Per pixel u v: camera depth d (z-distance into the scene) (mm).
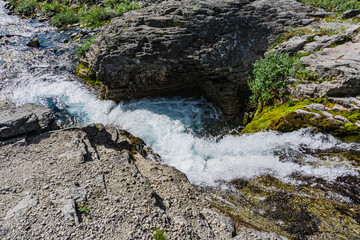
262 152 8570
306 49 10469
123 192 5984
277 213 6438
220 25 11070
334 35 10609
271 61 10109
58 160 6750
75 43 18281
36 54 16500
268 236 5547
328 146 7762
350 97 8281
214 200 7086
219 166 8555
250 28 11344
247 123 10492
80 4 25547
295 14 12172
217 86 11188
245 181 7609
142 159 8125
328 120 7969
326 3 15812
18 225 4949
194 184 7785
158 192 6496
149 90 11562
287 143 8266
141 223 5301
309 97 8859
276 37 11367
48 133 7809
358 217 5980
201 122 10906
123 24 11305
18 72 14469
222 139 9953
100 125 8656
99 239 4887
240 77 11016
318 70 9250
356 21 11969
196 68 10828
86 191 5852
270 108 9812
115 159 7133
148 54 10406
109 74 10820
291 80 9594
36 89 13133
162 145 9797
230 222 5996
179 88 11781
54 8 25062
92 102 12250
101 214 5367
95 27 20531
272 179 7477
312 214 6258
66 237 4820
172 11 11625
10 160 6633
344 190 6664
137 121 10750
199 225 5676
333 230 5824
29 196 5598
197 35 10984
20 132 7391
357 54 9367
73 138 7652
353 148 7461
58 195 5676
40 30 20797
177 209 6012
